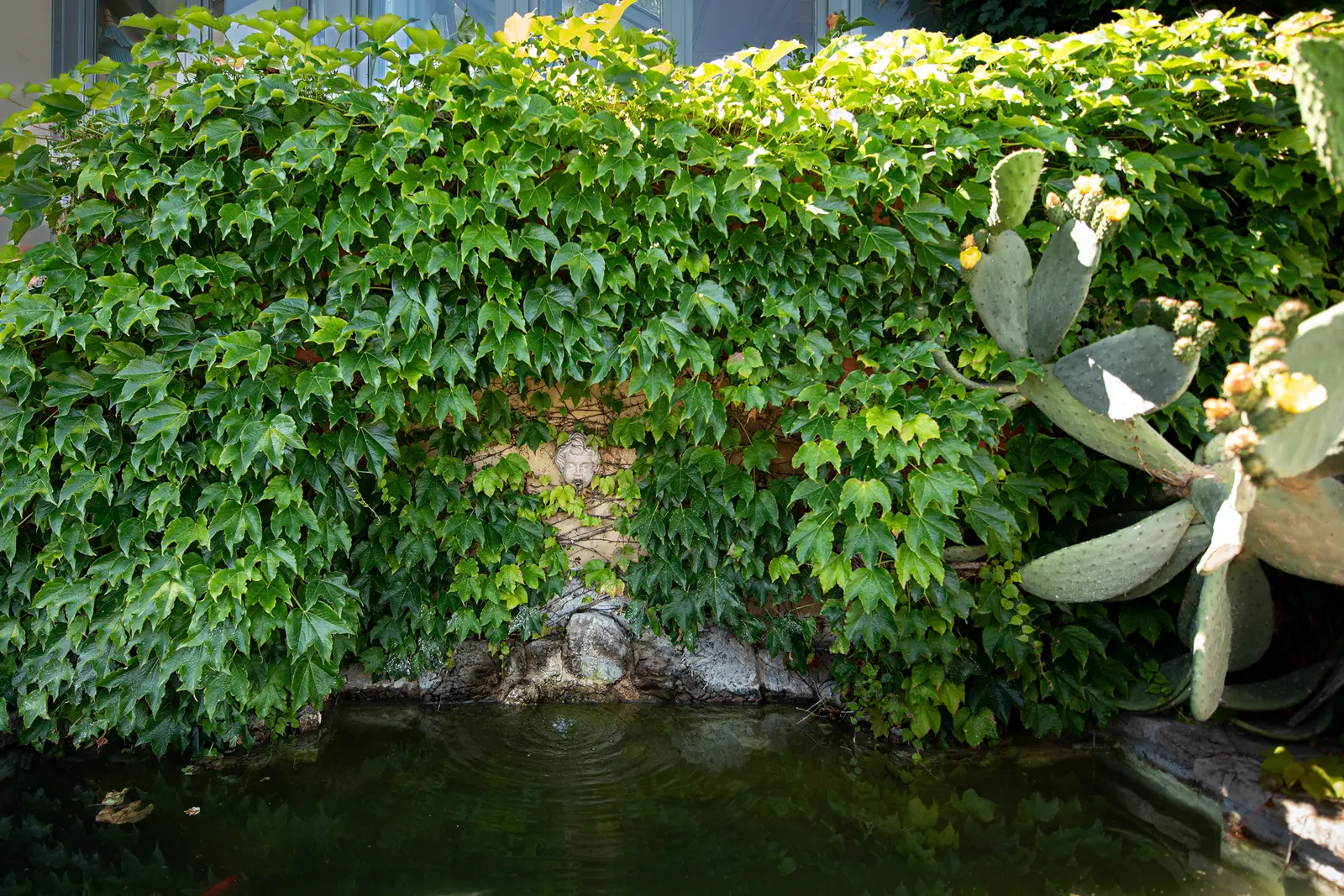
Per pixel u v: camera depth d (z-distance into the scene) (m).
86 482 2.45
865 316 2.75
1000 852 2.17
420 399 2.61
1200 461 2.57
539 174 2.54
